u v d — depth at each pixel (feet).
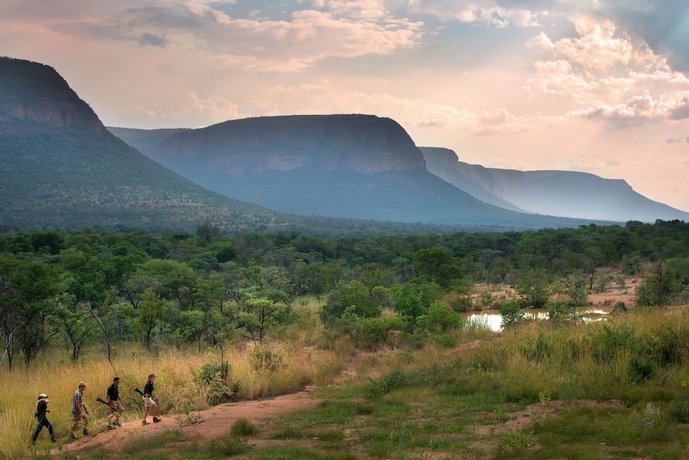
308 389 62.34
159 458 34.40
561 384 44.09
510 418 38.11
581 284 185.57
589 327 60.90
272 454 33.35
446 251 194.80
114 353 88.17
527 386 45.14
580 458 27.63
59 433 45.75
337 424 41.34
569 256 255.91
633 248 281.74
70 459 36.81
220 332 93.97
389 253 294.25
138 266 164.66
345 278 188.03
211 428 42.91
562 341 56.13
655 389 39.50
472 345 71.97
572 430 32.55
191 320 96.94
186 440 39.65
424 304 124.47
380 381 55.52
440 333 95.35
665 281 145.07
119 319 103.50
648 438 30.17
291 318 113.50
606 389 41.32
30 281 86.28
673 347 48.03
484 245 346.33
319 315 125.18
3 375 68.54
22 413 47.78
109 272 147.43
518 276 224.94
